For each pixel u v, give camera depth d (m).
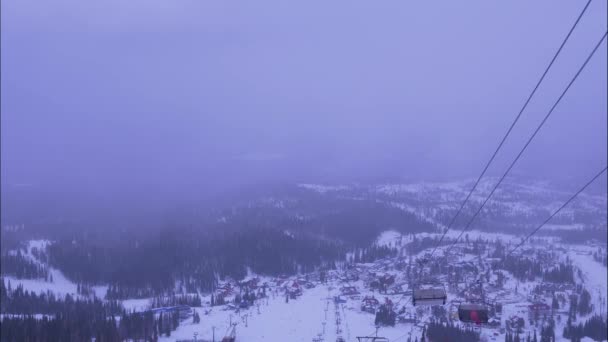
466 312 34.88
